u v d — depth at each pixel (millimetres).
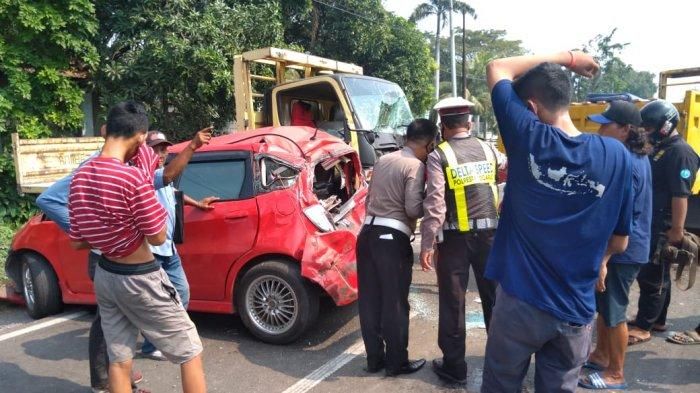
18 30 9484
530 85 2227
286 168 4691
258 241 4535
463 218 3713
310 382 4000
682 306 5477
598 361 4082
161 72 11000
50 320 5387
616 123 3699
